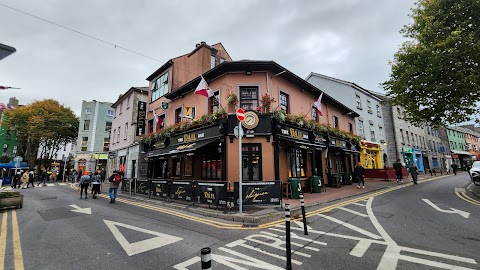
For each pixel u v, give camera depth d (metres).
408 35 12.14
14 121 32.38
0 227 6.74
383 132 27.89
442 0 10.16
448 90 10.35
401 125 29.41
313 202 9.29
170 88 17.70
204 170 13.08
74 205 10.69
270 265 3.95
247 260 4.15
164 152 14.52
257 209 8.29
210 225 6.63
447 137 44.25
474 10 9.64
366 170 20.75
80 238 5.55
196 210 8.41
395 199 10.23
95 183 13.41
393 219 6.86
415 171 16.64
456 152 44.31
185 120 14.08
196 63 17.12
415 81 11.12
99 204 10.97
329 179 15.09
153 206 10.13
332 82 25.44
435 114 11.81
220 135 11.17
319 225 6.39
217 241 5.19
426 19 10.55
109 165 25.52
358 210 8.14
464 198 10.05
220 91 12.80
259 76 12.52
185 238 5.42
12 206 9.84
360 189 13.60
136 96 22.30
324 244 4.93
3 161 32.97
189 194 9.67
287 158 12.31
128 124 22.47
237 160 10.86
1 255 4.54
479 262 3.91
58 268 3.94
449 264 3.87
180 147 13.48
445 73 10.18
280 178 11.57
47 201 12.29
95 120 36.94
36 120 31.75
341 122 20.16
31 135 33.00
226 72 12.59
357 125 23.14
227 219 7.29
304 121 12.84
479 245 4.66
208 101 13.45
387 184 16.31
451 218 6.78
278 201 8.65
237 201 8.31
